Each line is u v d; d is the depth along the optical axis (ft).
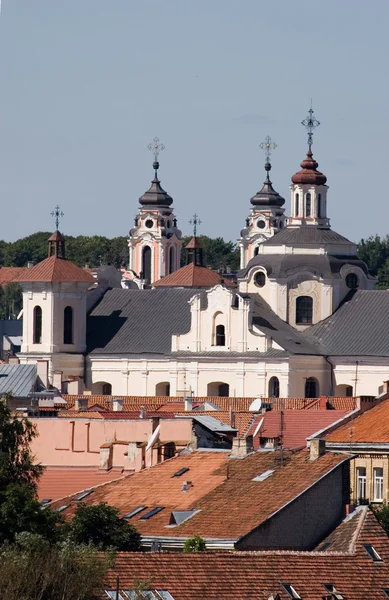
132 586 609.01
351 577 640.17
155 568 618.85
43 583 603.26
